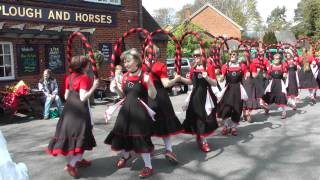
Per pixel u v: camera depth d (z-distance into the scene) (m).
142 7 18.92
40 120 10.70
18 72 13.28
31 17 13.52
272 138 7.60
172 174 5.51
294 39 64.56
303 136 7.73
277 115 10.32
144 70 5.39
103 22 16.11
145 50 5.72
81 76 5.32
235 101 7.66
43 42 13.98
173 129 5.86
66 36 13.92
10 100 10.56
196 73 6.50
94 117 10.88
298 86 12.14
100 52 14.72
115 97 15.00
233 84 7.70
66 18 14.66
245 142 7.29
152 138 7.78
